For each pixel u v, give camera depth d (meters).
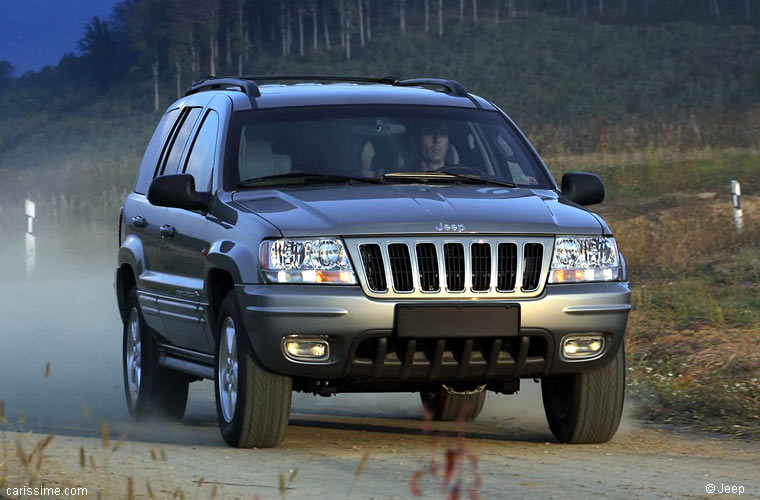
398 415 25.77
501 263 18.83
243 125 22.03
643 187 76.81
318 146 21.66
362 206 19.28
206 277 20.59
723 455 20.55
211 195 21.36
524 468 17.92
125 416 26.39
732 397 25.77
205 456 18.55
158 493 15.04
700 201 69.25
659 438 22.31
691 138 99.06
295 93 23.06
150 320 24.25
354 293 18.34
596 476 17.38
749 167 81.00
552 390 21.45
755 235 50.62
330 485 16.09
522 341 18.78
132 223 25.78
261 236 18.95
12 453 18.08
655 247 49.09
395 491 15.74
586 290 19.16
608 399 20.33
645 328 33.47
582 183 22.06
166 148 25.45
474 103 23.62
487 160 22.22
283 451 19.28
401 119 22.41
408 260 18.55
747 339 31.03
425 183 21.16
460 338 18.50
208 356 21.81
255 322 18.59
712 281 41.38
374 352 18.64
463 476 17.03
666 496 15.91
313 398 28.30
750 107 120.62
